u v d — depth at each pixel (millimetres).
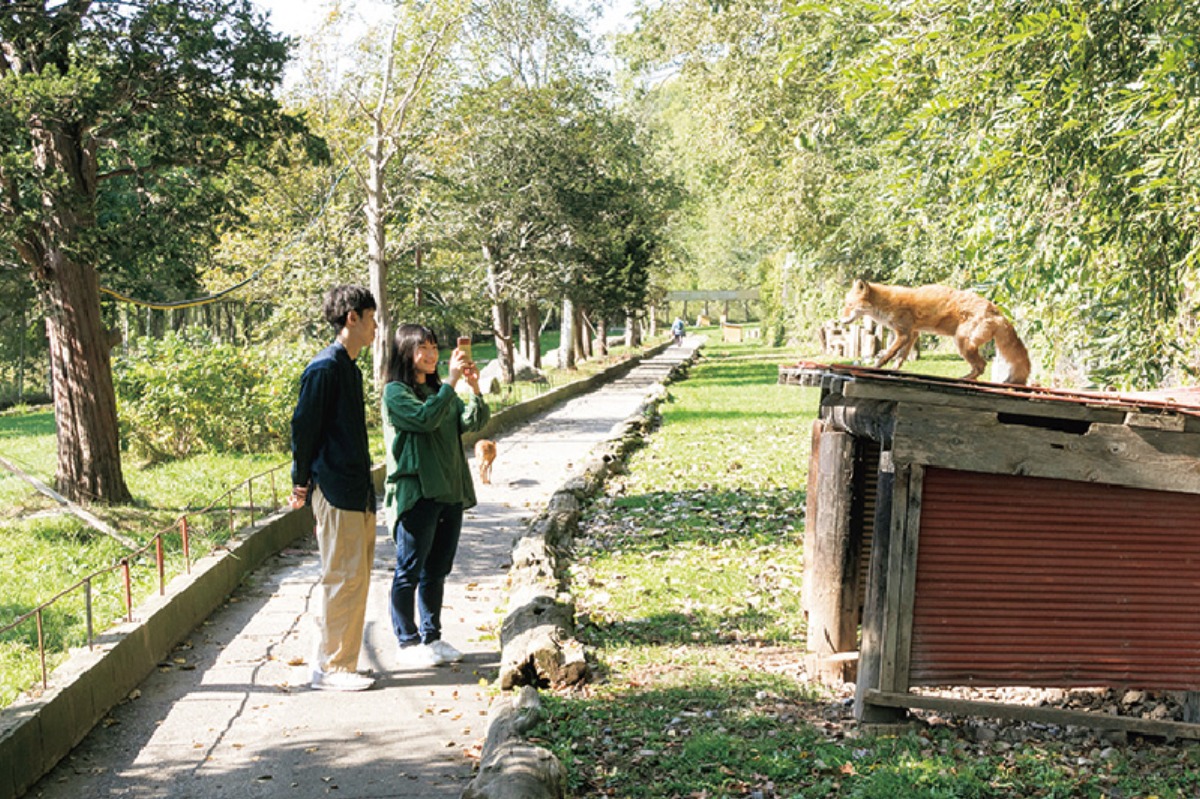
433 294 26094
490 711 5832
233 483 13898
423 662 7039
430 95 23719
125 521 11219
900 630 5328
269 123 12078
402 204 24219
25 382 40906
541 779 4574
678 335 74188
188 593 7957
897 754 5078
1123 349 8289
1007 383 5707
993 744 5309
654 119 44719
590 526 10992
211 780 5367
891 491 5305
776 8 24328
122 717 6250
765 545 9875
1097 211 7898
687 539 10156
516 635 6797
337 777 5363
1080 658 5375
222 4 11648
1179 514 5363
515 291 31375
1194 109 6484
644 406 24359
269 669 7070
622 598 8211
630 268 36812
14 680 6117
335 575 6617
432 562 7125
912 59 8188
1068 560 5348
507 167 30781
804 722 5613
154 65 11273
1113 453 5195
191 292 13656
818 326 46500
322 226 22859
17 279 11727
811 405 24906
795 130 10734
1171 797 4562
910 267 19062
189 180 12680
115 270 12172
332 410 6547
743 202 30500
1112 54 7469
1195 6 6438
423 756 5598
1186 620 5398
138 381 16797
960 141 8312
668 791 4785
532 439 20078
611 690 6227
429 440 6867
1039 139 7609
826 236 28516
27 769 5258
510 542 10828
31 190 10984
